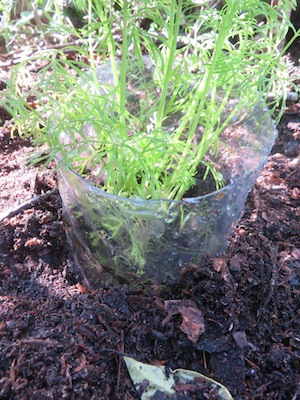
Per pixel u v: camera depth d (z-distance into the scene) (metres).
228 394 0.80
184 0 1.09
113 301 0.91
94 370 0.79
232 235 1.04
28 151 1.20
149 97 0.92
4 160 1.19
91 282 0.96
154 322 0.88
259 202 1.14
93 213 0.88
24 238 1.00
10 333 0.84
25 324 0.85
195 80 0.96
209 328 0.88
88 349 0.82
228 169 1.01
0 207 1.06
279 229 1.09
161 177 0.96
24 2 1.35
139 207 0.79
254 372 0.84
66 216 0.99
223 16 0.82
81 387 0.77
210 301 0.90
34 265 0.98
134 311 0.90
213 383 0.81
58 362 0.79
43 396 0.75
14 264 0.98
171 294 0.94
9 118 1.27
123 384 0.80
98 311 0.88
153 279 0.95
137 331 0.86
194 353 0.86
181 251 0.91
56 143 0.81
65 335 0.84
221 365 0.84
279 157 1.28
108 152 0.79
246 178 0.83
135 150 0.77
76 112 0.89
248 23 0.81
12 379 0.76
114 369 0.82
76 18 1.45
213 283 0.91
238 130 1.00
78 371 0.78
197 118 0.80
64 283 0.96
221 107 0.86
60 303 0.90
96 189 0.78
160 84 0.94
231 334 0.87
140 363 0.83
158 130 0.79
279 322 0.92
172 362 0.85
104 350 0.83
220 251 0.98
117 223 0.86
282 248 1.06
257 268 0.98
